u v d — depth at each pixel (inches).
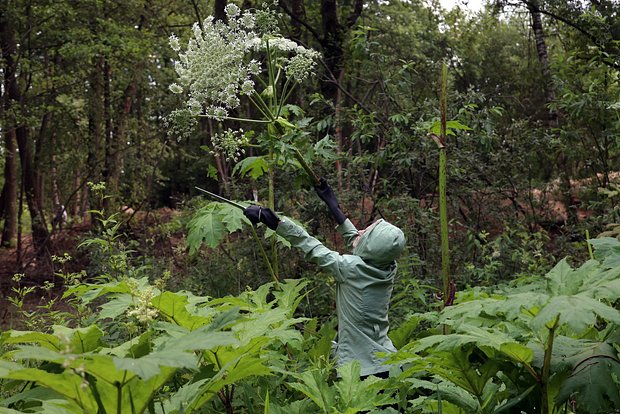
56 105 874.1
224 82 189.0
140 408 90.0
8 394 143.0
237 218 202.4
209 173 216.7
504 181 370.9
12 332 117.6
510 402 108.7
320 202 311.7
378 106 391.5
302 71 203.9
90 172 823.7
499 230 366.3
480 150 362.3
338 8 703.7
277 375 157.8
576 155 380.2
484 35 786.2
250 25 197.5
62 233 748.0
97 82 867.4
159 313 136.4
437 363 116.6
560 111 526.0
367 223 325.4
